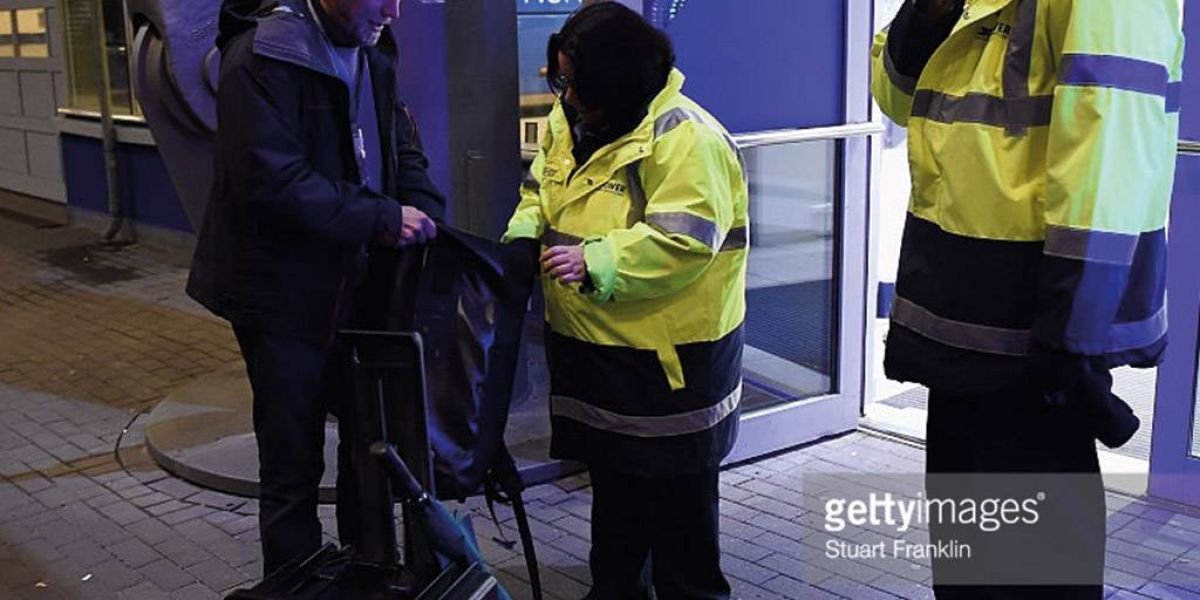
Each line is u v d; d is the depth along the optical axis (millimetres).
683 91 3951
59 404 5234
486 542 3699
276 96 2531
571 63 2566
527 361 4676
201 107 4344
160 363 5828
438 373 2643
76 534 3879
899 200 5598
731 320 2771
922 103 2494
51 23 9461
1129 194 2172
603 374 2715
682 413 2713
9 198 10547
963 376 2393
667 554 2904
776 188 4277
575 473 4246
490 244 2699
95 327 6527
